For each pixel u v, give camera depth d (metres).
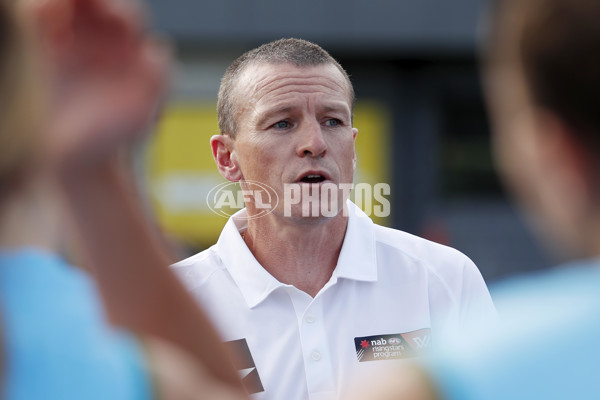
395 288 8.27
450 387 2.73
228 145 8.82
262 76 8.16
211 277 8.35
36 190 2.80
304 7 27.38
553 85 2.60
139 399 2.78
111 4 2.83
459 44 27.89
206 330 3.54
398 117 28.67
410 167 28.77
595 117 2.56
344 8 27.56
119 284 3.34
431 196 28.72
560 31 2.56
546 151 2.69
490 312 8.44
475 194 29.03
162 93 2.91
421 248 8.63
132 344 2.92
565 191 2.71
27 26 2.64
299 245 8.23
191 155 26.67
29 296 2.76
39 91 2.65
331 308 8.11
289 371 7.84
